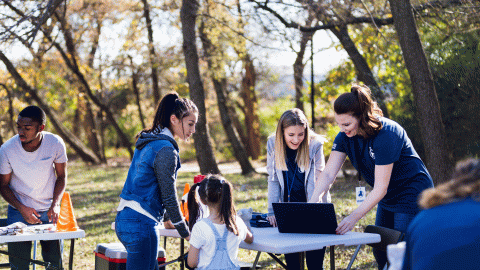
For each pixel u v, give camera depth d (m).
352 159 3.82
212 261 3.21
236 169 24.30
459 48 13.11
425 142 8.00
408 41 7.99
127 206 3.31
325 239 3.29
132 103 31.39
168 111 3.40
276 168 4.11
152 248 3.30
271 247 3.09
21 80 21.06
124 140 26.86
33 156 4.32
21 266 4.38
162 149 3.27
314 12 11.24
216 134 32.97
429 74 7.99
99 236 8.06
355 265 5.80
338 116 3.52
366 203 3.47
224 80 27.61
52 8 9.40
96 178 20.08
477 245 1.50
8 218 4.45
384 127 3.51
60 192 4.46
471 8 10.20
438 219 1.60
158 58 21.41
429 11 10.73
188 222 3.87
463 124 12.49
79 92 26.02
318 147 4.12
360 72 13.94
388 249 1.93
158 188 3.33
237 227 3.24
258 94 29.56
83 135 37.59
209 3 14.21
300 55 14.90
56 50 21.12
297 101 20.86
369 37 14.05
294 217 3.53
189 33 13.35
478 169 1.66
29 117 4.18
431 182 3.64
